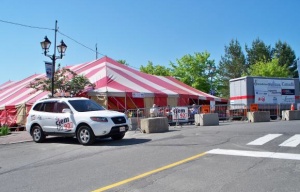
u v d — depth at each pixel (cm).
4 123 2291
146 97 2342
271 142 982
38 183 629
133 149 970
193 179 594
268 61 6400
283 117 2252
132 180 608
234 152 839
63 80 2181
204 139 1100
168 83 2991
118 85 2314
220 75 6894
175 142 1065
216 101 3138
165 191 530
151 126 1465
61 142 1274
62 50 1797
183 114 1941
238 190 521
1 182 655
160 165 725
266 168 659
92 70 2608
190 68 5131
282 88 2534
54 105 1274
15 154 1026
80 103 1252
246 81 2406
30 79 3262
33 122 1305
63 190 568
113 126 1130
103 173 678
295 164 687
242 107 2377
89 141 1129
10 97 2647
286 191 510
